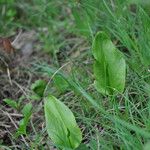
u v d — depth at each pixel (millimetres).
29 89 674
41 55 768
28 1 903
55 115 506
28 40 817
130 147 472
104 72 550
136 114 525
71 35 789
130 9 717
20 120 598
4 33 817
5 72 705
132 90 574
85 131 551
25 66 728
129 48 594
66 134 500
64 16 830
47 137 561
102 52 546
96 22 687
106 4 618
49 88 643
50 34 791
